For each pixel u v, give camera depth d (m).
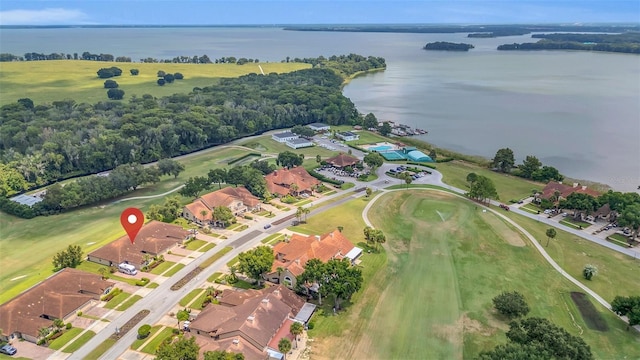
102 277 110.44
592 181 187.88
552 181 170.25
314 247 115.12
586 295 105.88
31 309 94.50
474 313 98.94
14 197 162.88
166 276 113.12
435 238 134.00
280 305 94.50
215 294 104.56
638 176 193.25
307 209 146.00
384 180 184.75
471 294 106.00
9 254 125.50
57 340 89.62
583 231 139.12
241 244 129.88
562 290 107.88
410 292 106.94
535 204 160.25
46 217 151.12
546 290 107.88
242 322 86.69
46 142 195.62
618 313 95.06
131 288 107.81
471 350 87.62
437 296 105.25
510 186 178.50
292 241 120.12
